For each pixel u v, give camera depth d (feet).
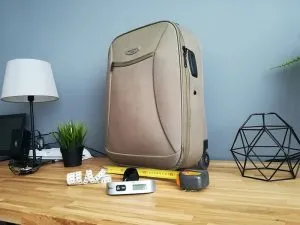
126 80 2.56
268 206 1.68
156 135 2.36
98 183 2.36
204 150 2.71
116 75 2.67
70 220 1.62
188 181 2.02
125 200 1.89
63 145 3.16
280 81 2.97
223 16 3.20
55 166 3.20
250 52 3.09
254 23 3.07
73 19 4.08
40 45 4.35
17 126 3.96
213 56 3.26
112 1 3.80
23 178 2.64
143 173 2.42
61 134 3.19
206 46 3.29
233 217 1.53
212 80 3.27
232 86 3.18
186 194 1.97
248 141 3.10
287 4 2.93
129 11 3.68
